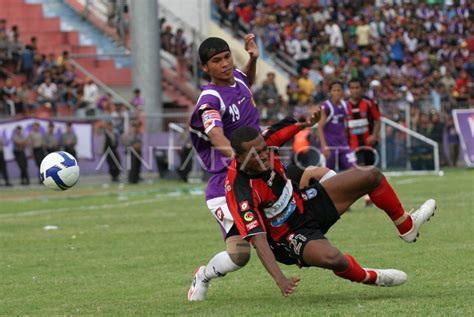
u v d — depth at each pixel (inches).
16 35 2687.0
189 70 2994.6
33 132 2210.9
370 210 1409.9
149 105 2534.5
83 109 2532.0
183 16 3157.0
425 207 718.5
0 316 679.1
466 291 701.3
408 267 836.0
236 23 3129.9
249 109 727.7
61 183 772.0
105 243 1122.0
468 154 2514.8
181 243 1097.4
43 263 967.6
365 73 2979.8
